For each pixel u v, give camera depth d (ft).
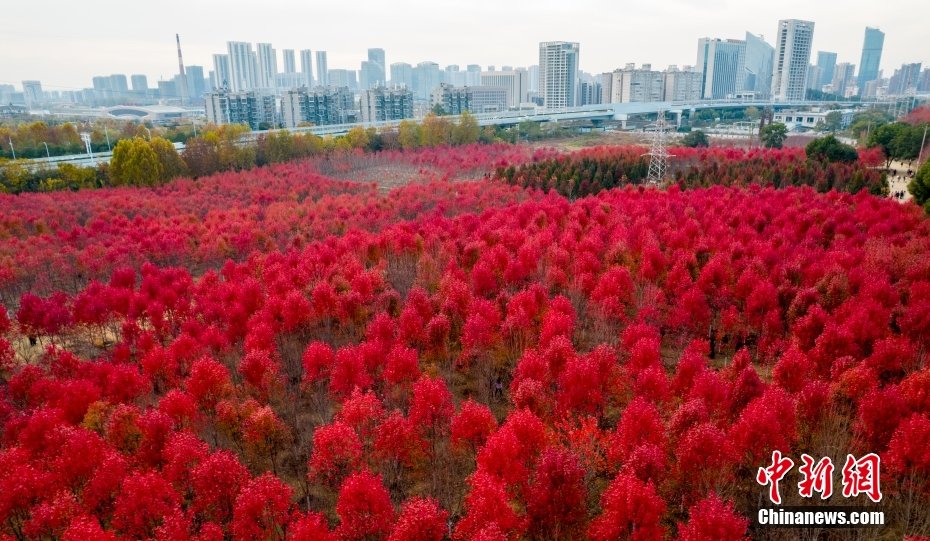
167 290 167.22
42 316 160.04
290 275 182.29
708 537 79.30
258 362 126.62
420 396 110.73
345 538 88.94
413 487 110.01
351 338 158.92
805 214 227.61
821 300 152.66
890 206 236.02
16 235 257.75
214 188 368.07
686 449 94.32
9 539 95.45
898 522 95.61
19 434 105.91
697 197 273.75
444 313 155.74
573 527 92.38
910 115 609.83
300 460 118.62
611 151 419.74
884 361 120.47
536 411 112.68
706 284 164.04
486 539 79.25
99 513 96.22
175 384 132.57
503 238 209.46
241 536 87.40
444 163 455.22
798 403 108.17
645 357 122.72
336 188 363.97
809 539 94.58
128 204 309.42
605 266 188.34
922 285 149.59
